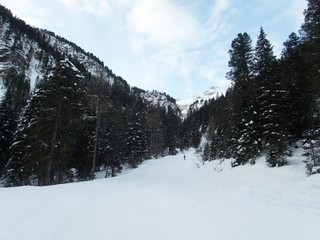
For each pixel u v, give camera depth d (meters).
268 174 16.62
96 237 5.42
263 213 8.34
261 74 23.19
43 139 21.59
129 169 46.75
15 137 26.83
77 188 13.73
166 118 87.81
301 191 11.05
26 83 88.75
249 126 23.19
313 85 19.38
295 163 17.36
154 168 39.66
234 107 27.09
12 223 6.05
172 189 14.52
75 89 23.66
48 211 7.45
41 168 21.27
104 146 40.50
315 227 6.65
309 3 19.14
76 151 32.00
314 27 18.52
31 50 117.56
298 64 23.58
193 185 17.28
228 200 10.84
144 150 60.75
